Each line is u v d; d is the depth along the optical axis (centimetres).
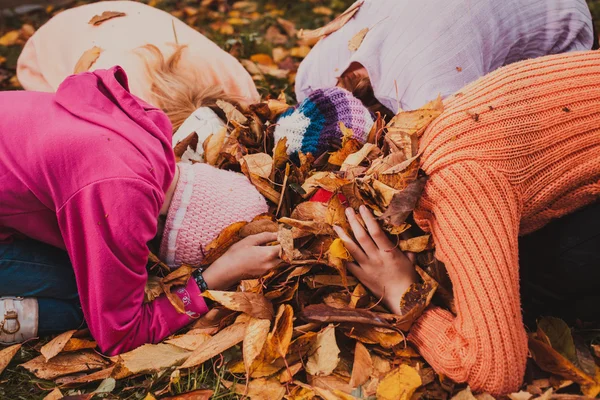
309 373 156
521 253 177
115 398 155
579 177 148
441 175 144
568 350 157
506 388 143
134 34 231
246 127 192
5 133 157
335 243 159
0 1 348
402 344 164
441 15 192
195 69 223
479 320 141
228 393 155
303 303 171
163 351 161
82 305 159
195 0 361
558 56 156
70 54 238
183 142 188
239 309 158
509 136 143
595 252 163
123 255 151
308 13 348
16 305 166
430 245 162
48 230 163
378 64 200
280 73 285
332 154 173
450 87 188
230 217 169
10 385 162
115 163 148
